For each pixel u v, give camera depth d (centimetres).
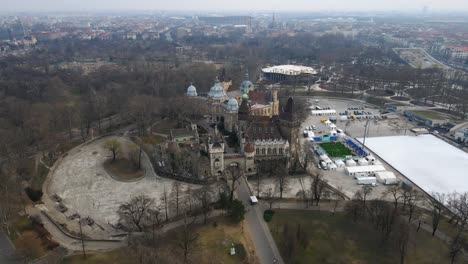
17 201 18638
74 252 15112
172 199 19638
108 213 18538
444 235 17062
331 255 15325
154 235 15762
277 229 17138
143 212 16762
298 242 16025
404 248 15125
